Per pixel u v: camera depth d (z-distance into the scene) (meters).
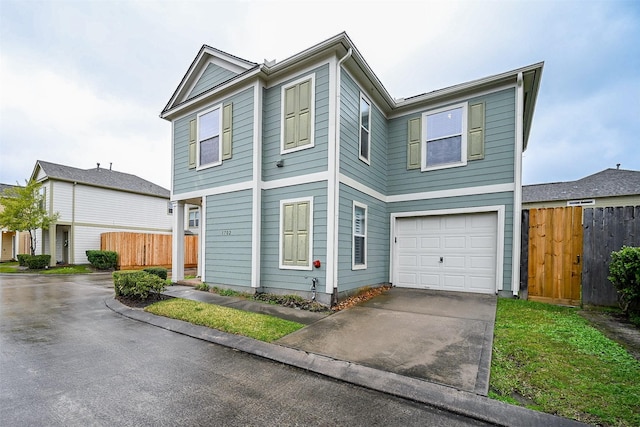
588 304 5.78
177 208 9.66
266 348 3.94
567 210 6.24
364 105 7.89
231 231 7.91
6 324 5.18
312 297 6.42
